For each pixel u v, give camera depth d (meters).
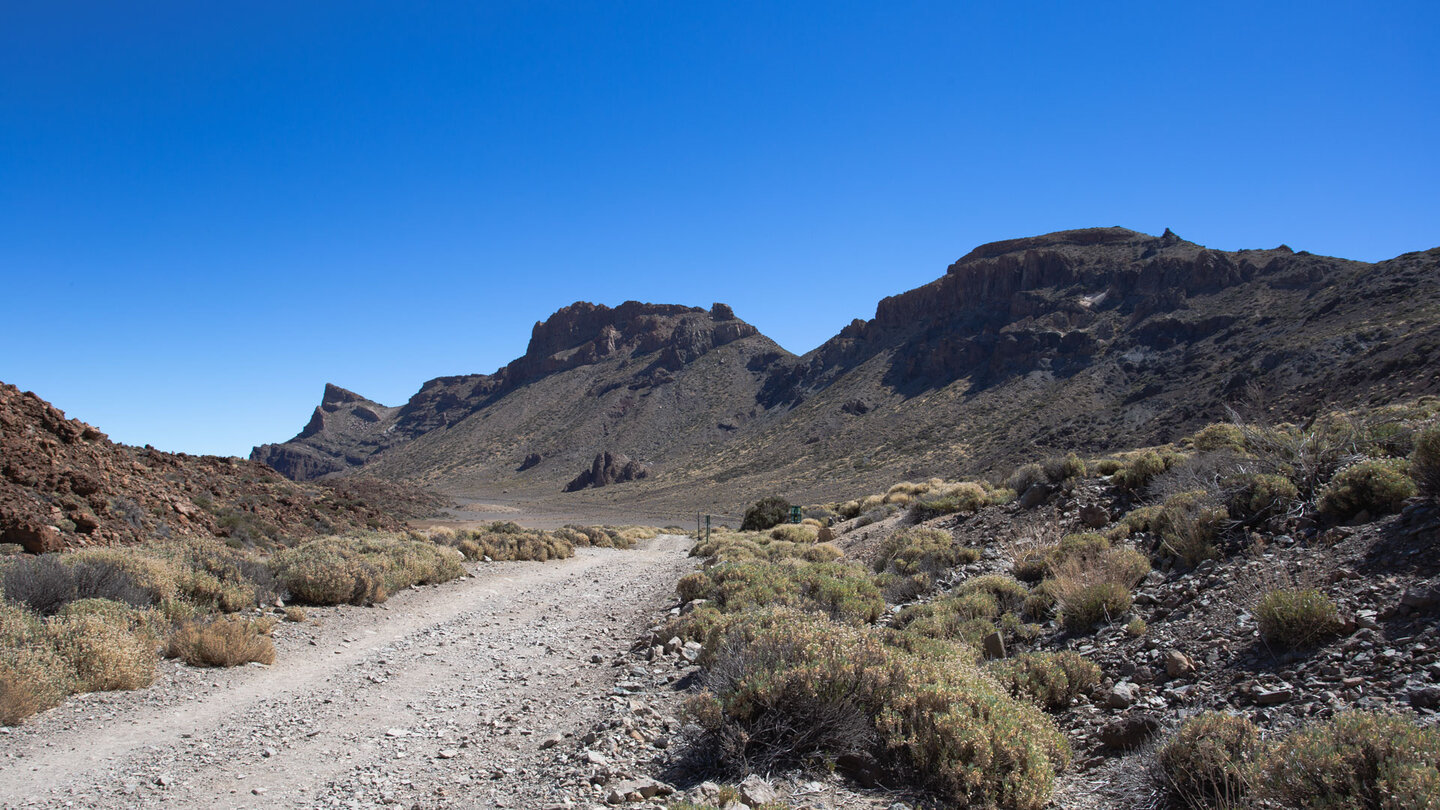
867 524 25.64
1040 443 90.75
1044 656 7.02
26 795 5.68
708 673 7.60
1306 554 7.54
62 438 23.05
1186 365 95.81
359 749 6.85
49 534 16.00
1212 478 10.89
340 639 12.08
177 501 23.59
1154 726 5.41
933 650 7.62
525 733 7.13
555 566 24.88
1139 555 9.60
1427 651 5.06
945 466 98.00
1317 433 10.12
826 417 145.75
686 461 163.50
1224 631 6.65
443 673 9.92
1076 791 4.99
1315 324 83.06
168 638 10.22
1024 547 13.02
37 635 8.48
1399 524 7.10
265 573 14.44
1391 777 3.67
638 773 5.70
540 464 191.62
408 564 18.34
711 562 21.56
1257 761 4.19
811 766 5.47
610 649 11.34
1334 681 5.21
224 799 5.66
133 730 7.23
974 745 4.96
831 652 6.44
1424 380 45.62
